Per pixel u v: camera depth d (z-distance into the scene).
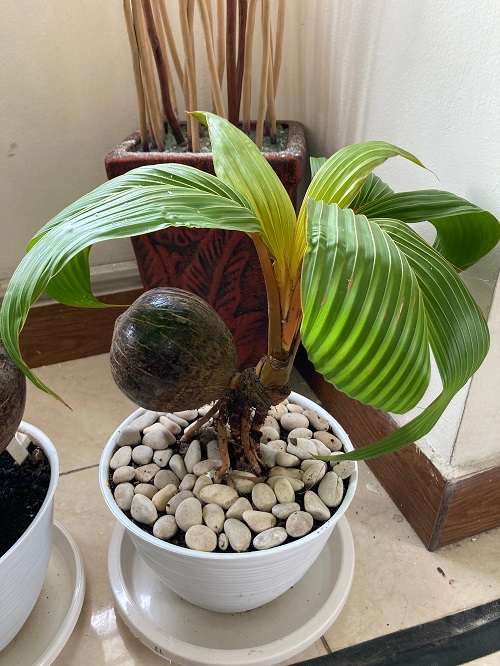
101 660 0.57
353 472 0.53
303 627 0.55
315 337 0.27
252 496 0.50
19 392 0.46
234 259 0.75
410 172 0.60
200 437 0.57
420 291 0.30
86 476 0.78
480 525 0.69
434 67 0.53
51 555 0.65
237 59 0.79
